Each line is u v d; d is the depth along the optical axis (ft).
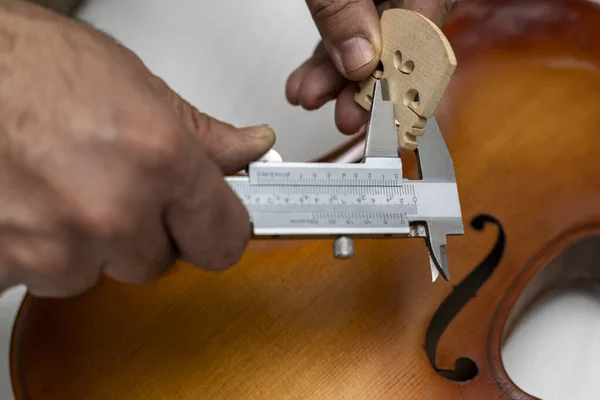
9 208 0.99
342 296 1.40
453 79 1.53
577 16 1.51
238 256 1.14
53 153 0.98
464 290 1.41
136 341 1.36
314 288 1.40
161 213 1.05
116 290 1.39
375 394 1.34
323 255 1.42
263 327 1.38
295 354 1.36
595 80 1.52
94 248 1.03
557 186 1.46
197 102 1.84
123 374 1.35
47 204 0.99
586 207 1.45
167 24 1.91
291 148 1.78
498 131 1.50
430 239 1.21
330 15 1.27
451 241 1.43
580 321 1.56
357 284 1.40
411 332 1.38
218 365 1.35
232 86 1.85
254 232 1.16
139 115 0.99
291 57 1.87
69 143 0.98
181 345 1.36
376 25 1.26
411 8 1.40
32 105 0.98
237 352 1.36
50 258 1.02
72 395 1.34
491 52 1.55
